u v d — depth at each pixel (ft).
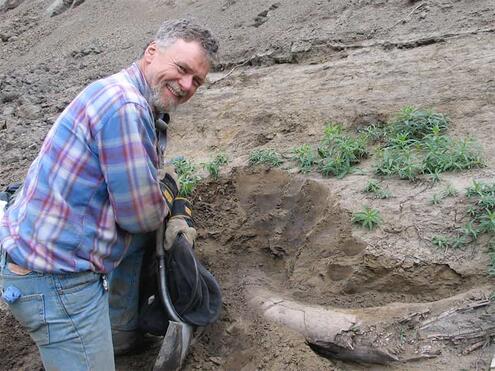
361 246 11.85
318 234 12.77
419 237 11.65
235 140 17.70
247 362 10.88
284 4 25.20
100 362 9.32
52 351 9.14
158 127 9.75
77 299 8.89
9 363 11.80
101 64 28.37
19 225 8.80
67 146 8.54
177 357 10.50
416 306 10.77
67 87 26.89
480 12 19.62
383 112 16.20
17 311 8.98
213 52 9.23
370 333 10.53
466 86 16.38
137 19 32.22
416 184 13.04
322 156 14.80
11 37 37.14
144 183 8.61
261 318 11.41
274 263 13.52
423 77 17.51
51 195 8.57
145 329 11.07
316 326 10.85
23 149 21.65
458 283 11.03
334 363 10.81
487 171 12.95
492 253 10.94
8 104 26.55
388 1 22.02
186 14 29.71
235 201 14.83
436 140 13.94
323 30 21.89
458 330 10.40
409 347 10.41
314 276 12.22
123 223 8.87
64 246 8.64
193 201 14.98
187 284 10.64
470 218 11.73
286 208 14.06
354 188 13.29
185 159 17.25
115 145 8.42
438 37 19.02
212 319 11.09
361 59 19.65
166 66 8.97
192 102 20.54
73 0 38.09
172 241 10.55
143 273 11.07
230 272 13.33
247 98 19.75
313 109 17.56
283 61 21.58
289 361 10.48
